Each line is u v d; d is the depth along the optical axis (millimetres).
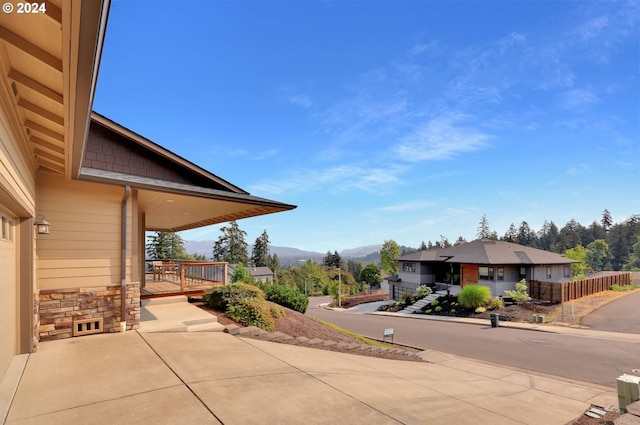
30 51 2369
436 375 7570
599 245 64500
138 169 8695
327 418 3660
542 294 21781
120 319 6539
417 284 30750
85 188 6383
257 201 8789
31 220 5180
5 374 4301
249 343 6512
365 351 8641
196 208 9992
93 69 2254
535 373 9141
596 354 11227
